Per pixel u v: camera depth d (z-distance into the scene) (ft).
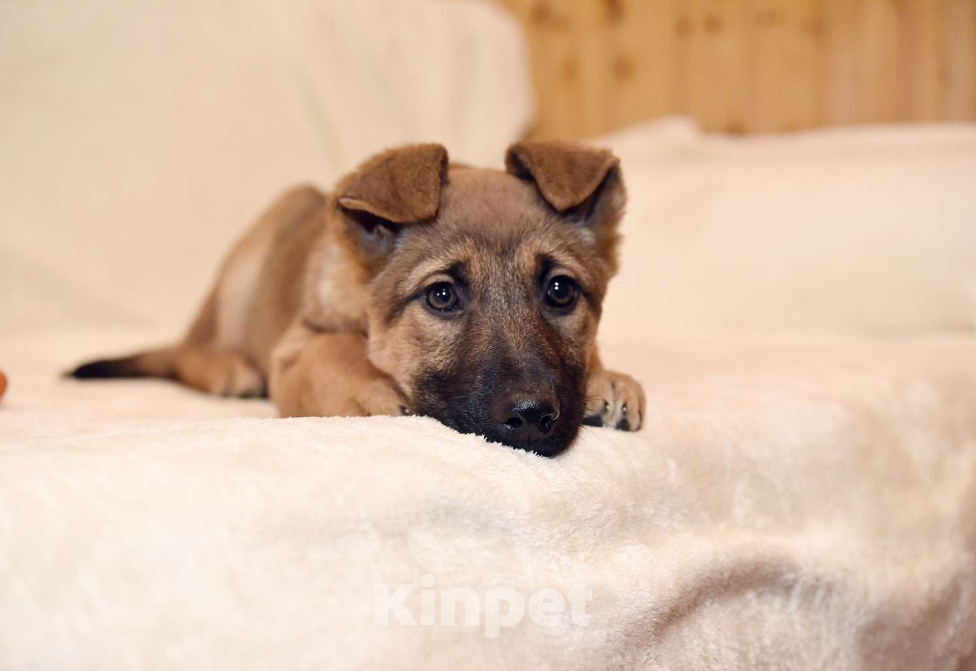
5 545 1.17
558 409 1.62
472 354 1.75
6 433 1.62
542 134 4.05
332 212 1.93
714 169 3.40
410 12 3.84
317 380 1.87
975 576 2.06
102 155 3.33
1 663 1.12
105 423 1.74
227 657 1.19
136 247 3.34
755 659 1.66
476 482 1.43
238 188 3.50
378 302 1.93
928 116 3.65
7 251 3.17
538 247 1.88
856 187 3.11
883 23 3.65
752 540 1.70
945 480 2.12
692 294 3.21
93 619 1.16
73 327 3.25
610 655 1.45
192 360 2.48
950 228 2.95
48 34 3.28
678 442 1.72
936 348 2.55
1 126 3.22
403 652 1.27
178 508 1.24
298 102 3.59
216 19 3.53
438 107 3.75
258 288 2.57
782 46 3.76
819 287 3.06
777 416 1.92
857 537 1.88
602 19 3.93
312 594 1.26
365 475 1.35
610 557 1.53
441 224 1.91
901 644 1.86
